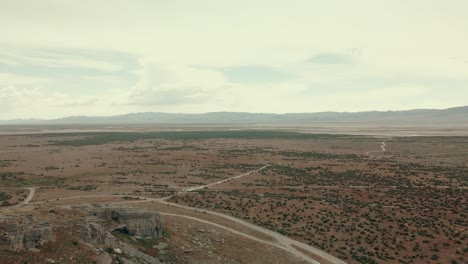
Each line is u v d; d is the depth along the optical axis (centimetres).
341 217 8219
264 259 5909
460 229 7369
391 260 6075
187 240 6338
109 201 9112
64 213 5656
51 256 4234
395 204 9188
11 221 4312
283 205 9062
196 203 9219
